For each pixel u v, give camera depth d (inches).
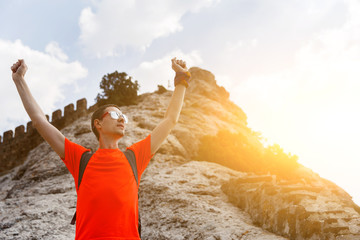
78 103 1072.2
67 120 1066.7
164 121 79.7
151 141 76.4
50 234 293.4
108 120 74.5
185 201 335.6
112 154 70.9
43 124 71.1
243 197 324.5
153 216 323.6
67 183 487.5
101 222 62.1
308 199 250.8
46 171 574.6
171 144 617.0
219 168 496.7
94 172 66.9
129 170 69.2
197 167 488.1
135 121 755.4
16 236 289.0
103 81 1046.4
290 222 240.1
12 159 1162.6
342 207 243.8
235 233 254.2
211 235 256.5
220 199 355.3
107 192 64.0
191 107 920.9
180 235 274.8
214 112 920.3
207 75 1197.7
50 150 694.5
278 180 321.7
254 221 286.0
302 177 499.5
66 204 369.4
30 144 1130.7
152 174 477.4
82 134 710.5
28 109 72.3
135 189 68.5
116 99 976.9
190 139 660.1
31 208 356.8
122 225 63.2
